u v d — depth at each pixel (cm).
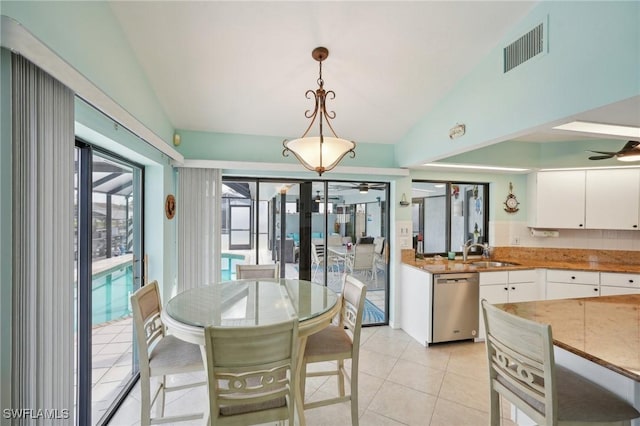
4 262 97
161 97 267
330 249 398
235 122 318
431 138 305
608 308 200
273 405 149
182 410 223
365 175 373
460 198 432
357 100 289
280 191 379
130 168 262
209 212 319
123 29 191
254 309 192
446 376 273
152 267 275
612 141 349
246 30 202
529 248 416
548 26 181
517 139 362
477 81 241
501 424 210
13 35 91
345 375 222
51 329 117
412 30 207
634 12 140
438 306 333
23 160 104
